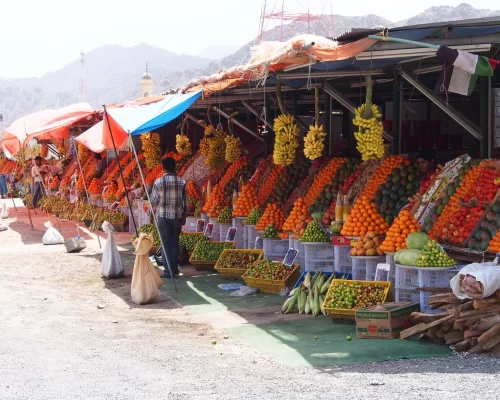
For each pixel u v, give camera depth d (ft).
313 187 37.65
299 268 32.86
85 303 31.27
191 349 22.79
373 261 28.78
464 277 21.61
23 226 67.87
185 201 37.27
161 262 41.06
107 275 37.91
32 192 89.81
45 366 20.68
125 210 61.11
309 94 49.26
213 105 54.08
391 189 32.45
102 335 24.98
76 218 70.69
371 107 30.99
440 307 22.61
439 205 29.43
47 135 63.36
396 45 24.43
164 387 18.33
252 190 41.34
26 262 44.24
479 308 21.31
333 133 62.69
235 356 21.77
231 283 34.99
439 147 53.67
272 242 35.60
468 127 32.37
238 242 41.09
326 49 24.02
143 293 30.81
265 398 17.06
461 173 29.45
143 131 33.68
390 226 30.58
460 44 24.09
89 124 64.69
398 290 26.16
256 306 29.53
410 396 16.67
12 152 59.93
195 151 62.95
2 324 26.89
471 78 25.04
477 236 26.13
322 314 27.50
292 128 38.75
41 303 31.17
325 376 19.07
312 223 32.19
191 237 42.63
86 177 73.97
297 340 23.57
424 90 33.60
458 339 21.84
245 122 59.52
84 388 18.33
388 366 19.90
